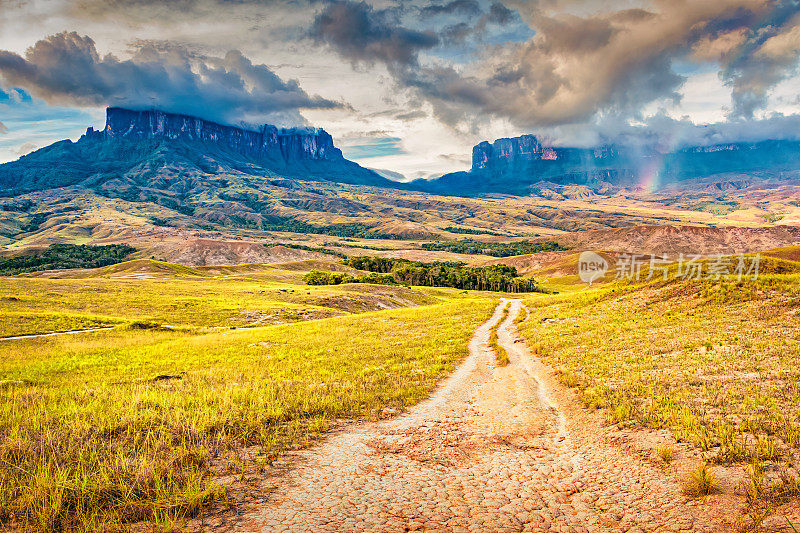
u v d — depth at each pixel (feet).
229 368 92.63
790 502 27.86
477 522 27.96
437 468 37.45
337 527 26.58
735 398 50.83
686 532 26.37
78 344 143.74
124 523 26.68
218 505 29.12
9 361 115.03
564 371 74.49
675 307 116.98
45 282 329.31
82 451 37.58
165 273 525.34
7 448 37.17
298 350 117.70
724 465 34.71
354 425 49.73
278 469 35.96
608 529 27.53
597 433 46.09
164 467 34.19
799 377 55.83
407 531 26.45
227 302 297.33
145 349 132.77
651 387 58.75
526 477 35.96
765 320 90.38
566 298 198.90
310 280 489.26
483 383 73.67
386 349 111.96
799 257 318.04
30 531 25.59
